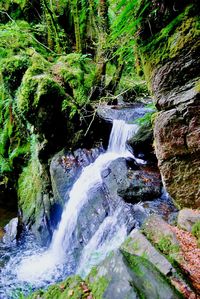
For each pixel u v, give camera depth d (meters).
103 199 5.36
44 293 2.93
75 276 2.91
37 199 7.22
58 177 6.37
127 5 3.04
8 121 8.52
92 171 6.11
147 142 6.03
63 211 6.22
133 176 5.32
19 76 6.88
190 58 3.09
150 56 3.43
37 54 7.38
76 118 6.55
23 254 6.32
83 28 10.08
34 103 6.30
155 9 3.15
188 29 3.02
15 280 5.46
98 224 5.14
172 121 3.40
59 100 6.42
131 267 2.57
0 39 7.71
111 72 9.32
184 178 3.62
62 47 10.06
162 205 4.71
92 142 6.88
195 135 3.29
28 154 8.35
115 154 6.57
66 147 6.81
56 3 11.09
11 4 10.61
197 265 2.79
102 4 6.73
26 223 7.31
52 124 6.55
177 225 3.58
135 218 4.49
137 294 2.30
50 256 6.11
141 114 7.08
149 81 3.55
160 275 2.46
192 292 2.34
